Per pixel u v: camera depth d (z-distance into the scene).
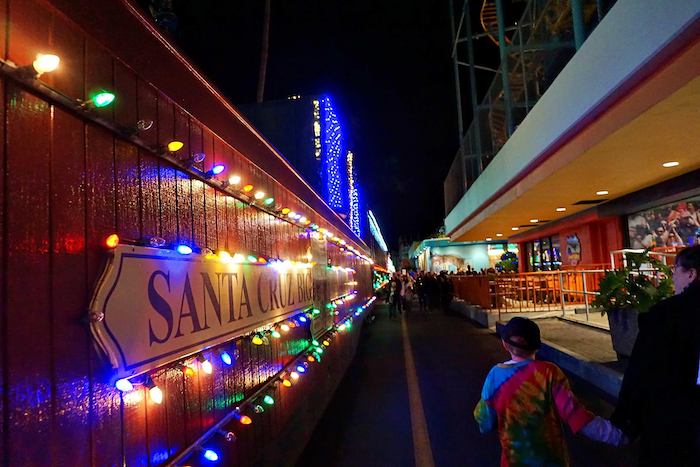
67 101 1.77
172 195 2.63
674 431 2.23
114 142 2.10
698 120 7.07
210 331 2.85
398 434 5.86
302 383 5.50
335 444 5.56
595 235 17.45
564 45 11.06
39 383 1.55
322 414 6.66
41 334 1.58
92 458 1.77
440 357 10.84
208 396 2.88
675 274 2.54
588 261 17.72
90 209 1.89
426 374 9.14
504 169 14.86
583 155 9.20
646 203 13.33
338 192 12.50
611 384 6.87
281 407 4.52
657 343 2.35
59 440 1.61
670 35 5.52
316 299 6.65
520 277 15.87
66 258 1.73
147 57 2.38
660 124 7.25
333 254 9.27
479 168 20.52
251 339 3.71
